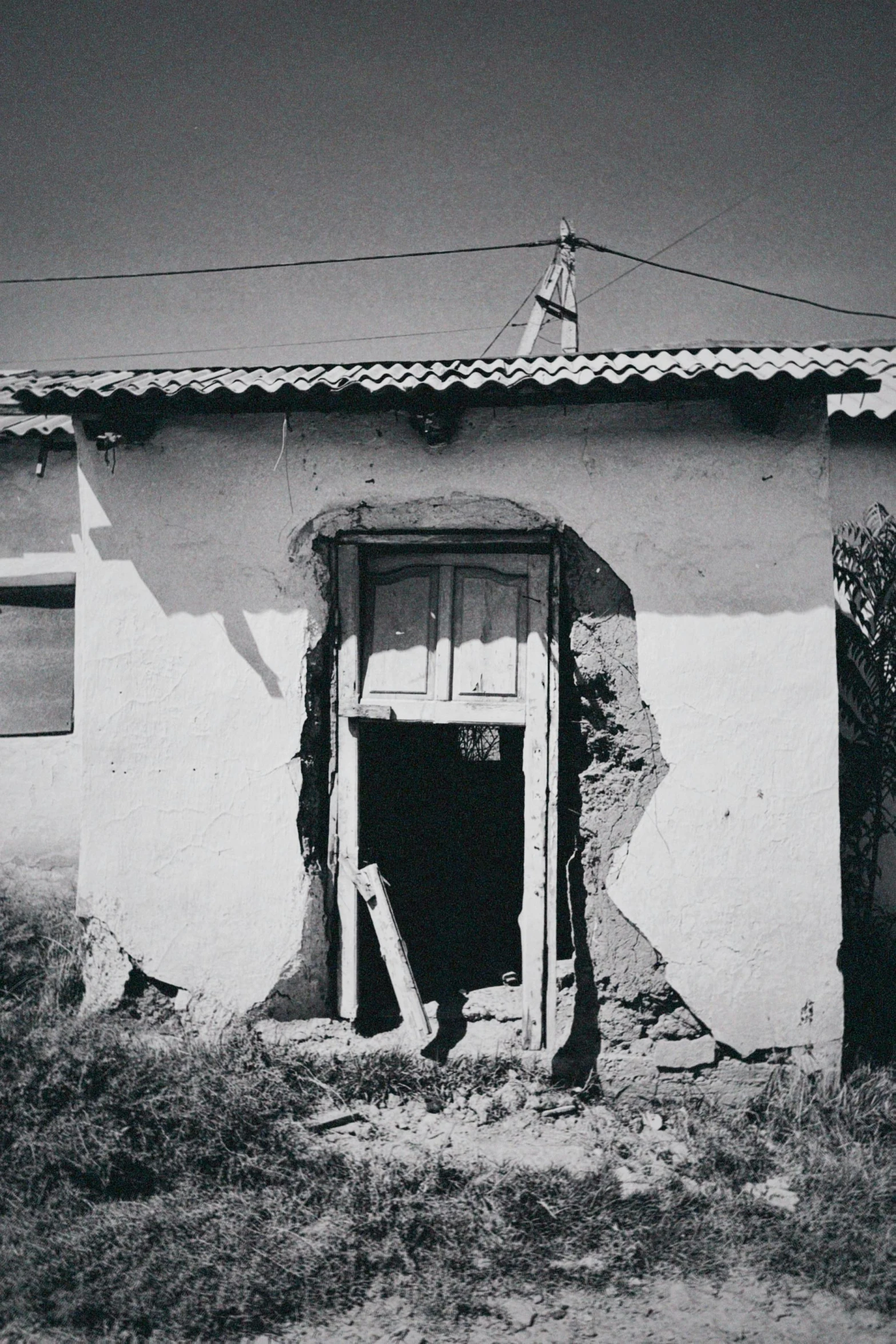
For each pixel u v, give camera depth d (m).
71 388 4.44
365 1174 3.78
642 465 4.53
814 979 4.37
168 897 4.79
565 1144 4.09
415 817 7.27
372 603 4.84
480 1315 3.08
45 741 7.14
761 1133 4.14
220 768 4.77
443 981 5.29
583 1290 3.21
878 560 5.27
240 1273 3.21
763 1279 3.27
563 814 4.72
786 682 4.41
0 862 7.09
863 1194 3.68
